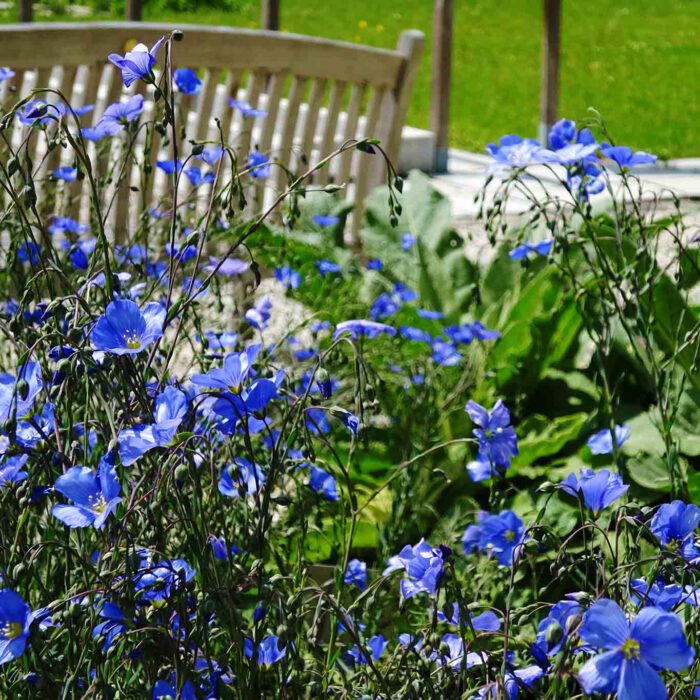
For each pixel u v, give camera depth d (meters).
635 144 12.34
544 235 5.27
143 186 2.86
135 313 1.94
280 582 2.11
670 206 7.10
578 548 3.39
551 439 3.88
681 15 24.38
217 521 2.29
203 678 1.92
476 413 2.54
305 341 4.92
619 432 3.03
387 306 4.59
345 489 3.82
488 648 2.33
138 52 2.15
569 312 4.37
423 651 1.99
